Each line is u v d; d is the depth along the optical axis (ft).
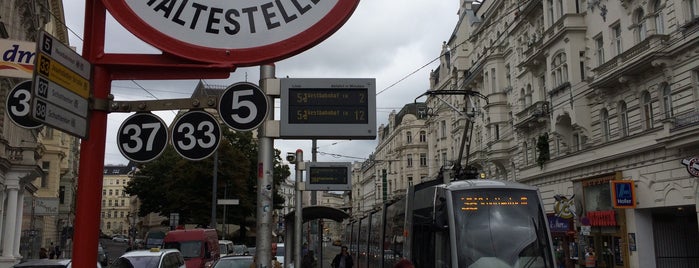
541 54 112.57
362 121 19.72
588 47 98.48
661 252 81.46
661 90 78.18
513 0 135.44
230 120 12.81
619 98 88.94
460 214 45.19
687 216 83.35
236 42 10.44
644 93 82.94
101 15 11.39
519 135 128.88
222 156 147.13
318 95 19.97
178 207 145.89
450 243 44.60
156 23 10.39
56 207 122.21
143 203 163.63
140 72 11.30
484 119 152.97
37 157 104.53
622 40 87.04
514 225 45.14
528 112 119.65
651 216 82.28
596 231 92.02
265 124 20.86
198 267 82.33
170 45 10.36
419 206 53.26
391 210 67.05
